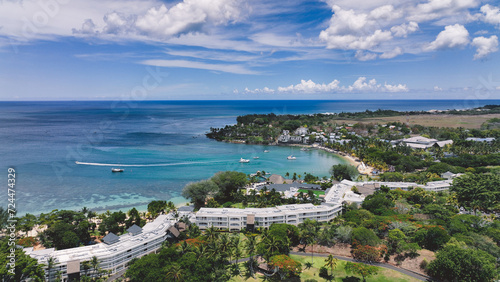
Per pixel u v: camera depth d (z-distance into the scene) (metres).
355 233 119.06
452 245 103.56
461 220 134.50
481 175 178.12
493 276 89.62
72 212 144.50
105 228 136.12
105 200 187.00
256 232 138.38
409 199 175.25
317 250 120.81
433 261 101.81
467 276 92.25
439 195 176.12
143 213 163.38
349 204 161.62
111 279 103.75
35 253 106.44
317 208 150.00
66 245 117.75
